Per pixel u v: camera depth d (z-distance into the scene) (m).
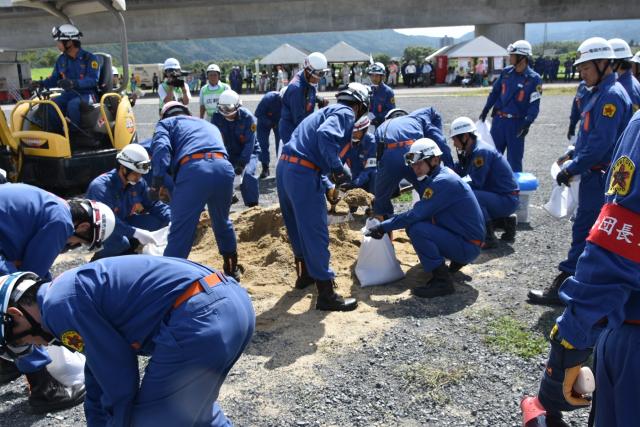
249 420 3.46
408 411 3.49
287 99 8.23
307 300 5.19
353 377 3.88
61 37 8.52
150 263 2.53
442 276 5.17
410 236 5.23
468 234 5.22
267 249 6.25
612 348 2.10
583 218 4.69
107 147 9.09
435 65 39.88
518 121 8.77
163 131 5.08
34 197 3.24
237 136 7.84
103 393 2.48
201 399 2.52
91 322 2.33
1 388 3.98
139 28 40.78
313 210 4.75
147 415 2.44
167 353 2.39
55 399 3.66
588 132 4.52
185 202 4.93
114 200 5.81
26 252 3.20
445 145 6.81
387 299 5.16
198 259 6.22
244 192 7.95
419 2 39.31
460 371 3.86
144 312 2.42
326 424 3.40
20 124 8.77
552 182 9.35
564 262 4.86
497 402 3.55
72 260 6.42
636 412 2.04
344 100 4.94
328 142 4.55
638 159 1.92
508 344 4.21
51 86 8.81
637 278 1.94
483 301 5.02
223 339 2.47
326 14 39.97
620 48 5.61
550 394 2.28
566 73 37.78
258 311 4.97
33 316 2.38
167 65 10.54
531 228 7.11
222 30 40.81
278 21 40.38
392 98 10.57
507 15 39.34
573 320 2.05
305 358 4.15
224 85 10.34
